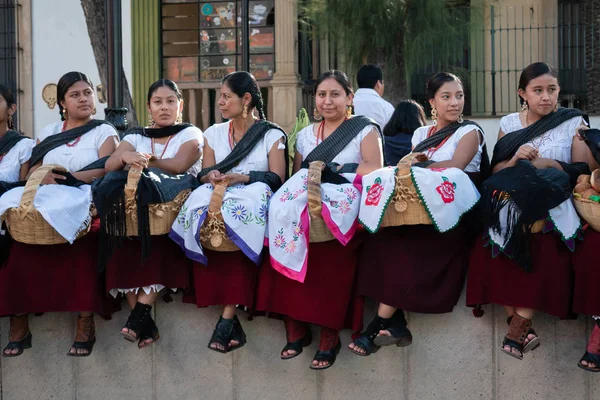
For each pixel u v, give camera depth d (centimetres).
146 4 1284
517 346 427
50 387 496
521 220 414
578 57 1197
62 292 466
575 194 421
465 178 431
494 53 1176
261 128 471
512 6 1173
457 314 455
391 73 1005
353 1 968
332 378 469
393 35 987
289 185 443
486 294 433
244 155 465
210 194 446
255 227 439
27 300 467
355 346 436
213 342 448
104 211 446
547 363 448
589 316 443
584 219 421
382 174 427
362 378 466
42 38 1289
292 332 455
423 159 438
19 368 499
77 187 464
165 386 486
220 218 438
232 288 450
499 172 431
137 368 488
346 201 434
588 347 427
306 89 1270
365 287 441
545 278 421
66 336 494
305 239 433
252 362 477
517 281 423
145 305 461
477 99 1184
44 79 1292
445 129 465
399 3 975
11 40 1296
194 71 1293
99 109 1272
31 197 442
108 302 474
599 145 423
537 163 435
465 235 446
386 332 434
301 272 432
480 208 432
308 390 472
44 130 508
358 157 463
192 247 445
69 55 1285
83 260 465
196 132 488
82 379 494
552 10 1184
